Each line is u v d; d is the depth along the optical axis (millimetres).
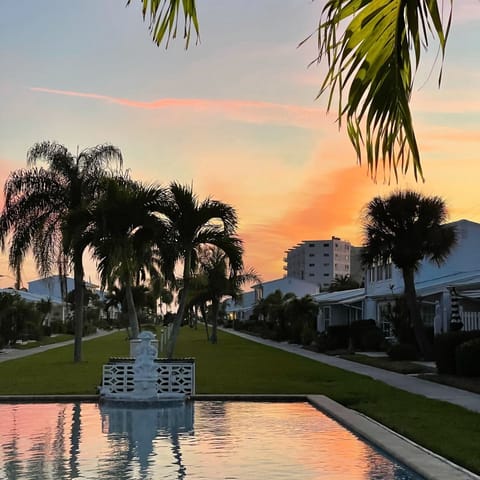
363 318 43812
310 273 176500
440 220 27266
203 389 16531
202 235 20406
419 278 37500
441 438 9453
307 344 42188
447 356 19844
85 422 11914
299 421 11898
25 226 27188
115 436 10430
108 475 7789
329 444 9664
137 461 8547
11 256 27172
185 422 11844
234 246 20594
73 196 27188
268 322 65062
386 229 27344
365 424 10773
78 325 27828
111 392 14953
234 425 11477
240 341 53094
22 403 14609
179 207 20016
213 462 8461
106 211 20312
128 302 20844
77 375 21078
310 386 17219
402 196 27031
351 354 32250
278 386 17250
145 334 14828
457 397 14945
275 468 8117
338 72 3688
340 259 178125
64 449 9352
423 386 17438
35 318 50094
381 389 16422
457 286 26391
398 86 3719
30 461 8555
